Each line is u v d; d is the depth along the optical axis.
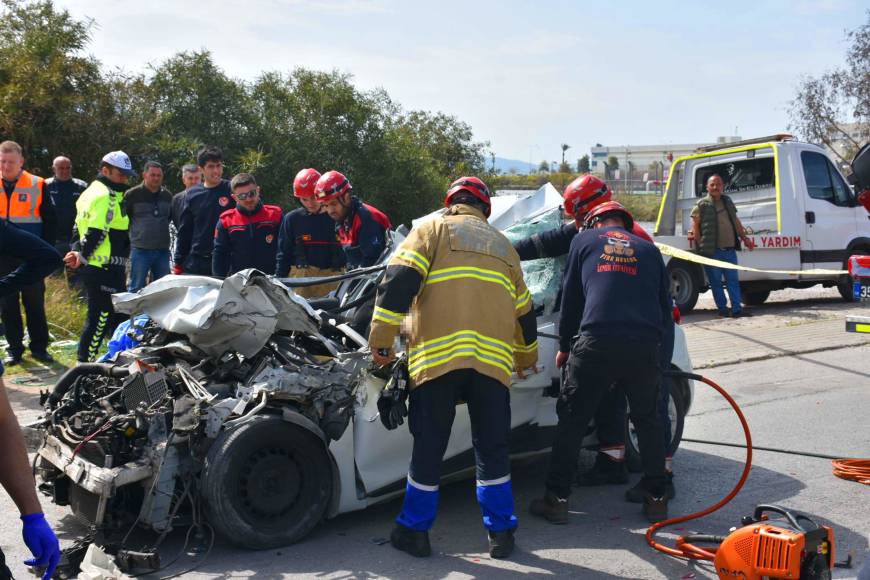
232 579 4.13
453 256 4.41
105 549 4.34
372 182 17.14
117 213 8.01
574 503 5.34
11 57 14.05
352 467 4.75
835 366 9.34
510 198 6.18
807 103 23.81
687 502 5.33
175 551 4.47
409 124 22.67
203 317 4.49
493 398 4.42
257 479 4.45
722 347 10.26
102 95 14.48
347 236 6.75
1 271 7.87
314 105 16.84
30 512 2.38
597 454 5.98
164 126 15.20
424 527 4.45
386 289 4.30
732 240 12.27
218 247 7.49
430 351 4.36
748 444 4.99
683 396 6.00
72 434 4.57
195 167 8.84
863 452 6.34
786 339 10.73
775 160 12.98
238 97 16.08
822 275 13.15
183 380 4.59
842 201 13.45
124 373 4.92
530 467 6.11
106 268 7.99
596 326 4.76
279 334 5.04
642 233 5.23
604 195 5.46
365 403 4.77
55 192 11.06
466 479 5.65
